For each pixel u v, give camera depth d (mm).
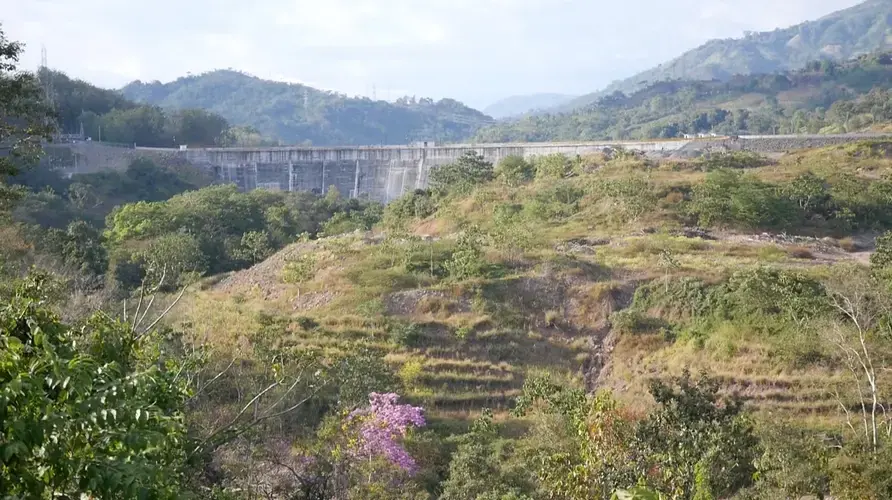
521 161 104500
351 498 23281
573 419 25266
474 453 26203
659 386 24391
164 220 79875
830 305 38812
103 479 8789
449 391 38812
